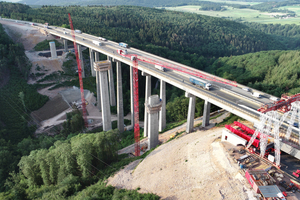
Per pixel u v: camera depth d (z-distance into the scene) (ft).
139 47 644.27
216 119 315.99
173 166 212.02
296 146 184.44
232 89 273.75
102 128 411.34
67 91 485.56
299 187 152.76
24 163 249.96
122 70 553.23
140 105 453.99
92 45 464.24
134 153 302.04
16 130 368.07
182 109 381.19
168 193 181.57
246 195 151.33
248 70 544.21
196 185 177.47
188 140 256.93
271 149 193.47
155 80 568.82
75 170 239.50
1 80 441.27
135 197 185.06
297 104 198.39
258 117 200.13
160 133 345.31
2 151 291.38
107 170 245.24
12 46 516.32
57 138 354.95
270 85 420.77
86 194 196.75
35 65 520.42
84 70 549.13
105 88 373.81
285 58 513.45
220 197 156.46
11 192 242.37
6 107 399.44
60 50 584.40
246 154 187.73
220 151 195.72
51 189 225.35
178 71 327.06
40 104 434.71
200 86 275.18
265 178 156.15
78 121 385.29
